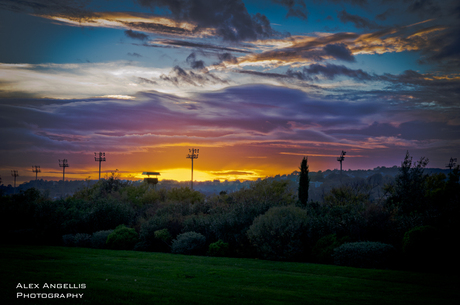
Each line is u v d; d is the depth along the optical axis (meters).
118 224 37.53
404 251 18.72
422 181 29.36
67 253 24.75
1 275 13.96
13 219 38.56
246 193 39.88
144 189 55.00
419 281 15.05
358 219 22.44
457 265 17.66
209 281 14.86
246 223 27.81
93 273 15.77
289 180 43.78
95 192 51.84
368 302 11.67
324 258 21.59
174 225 30.95
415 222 21.19
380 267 18.75
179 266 19.17
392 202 27.30
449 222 19.77
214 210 34.22
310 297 12.23
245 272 17.30
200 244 27.45
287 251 22.92
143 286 13.12
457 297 12.42
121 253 25.80
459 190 24.83
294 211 24.88
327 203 33.34
